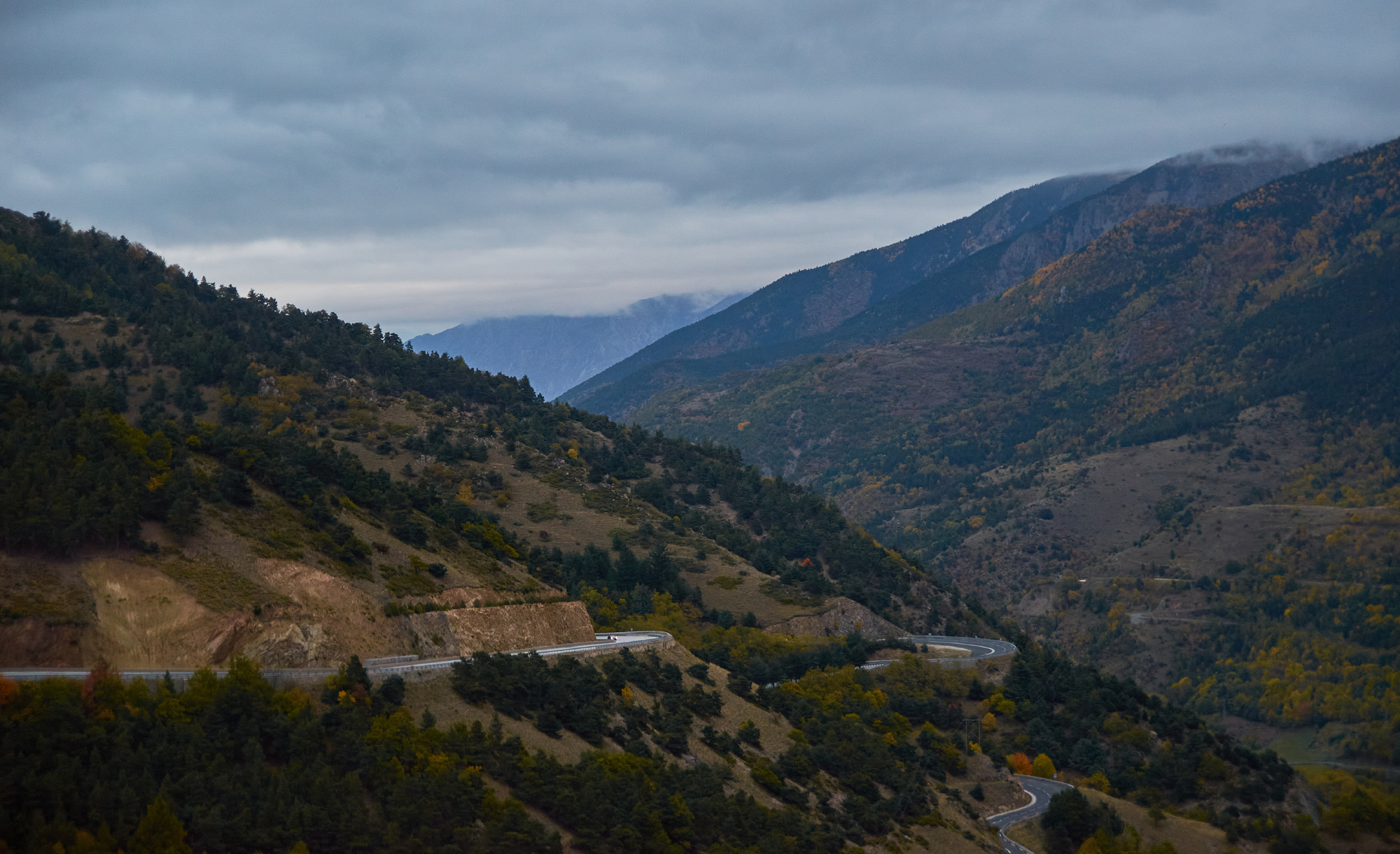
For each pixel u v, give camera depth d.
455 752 103.44
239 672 97.69
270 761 92.12
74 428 128.38
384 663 120.50
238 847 81.19
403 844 88.75
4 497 105.81
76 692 87.62
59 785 78.00
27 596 101.75
